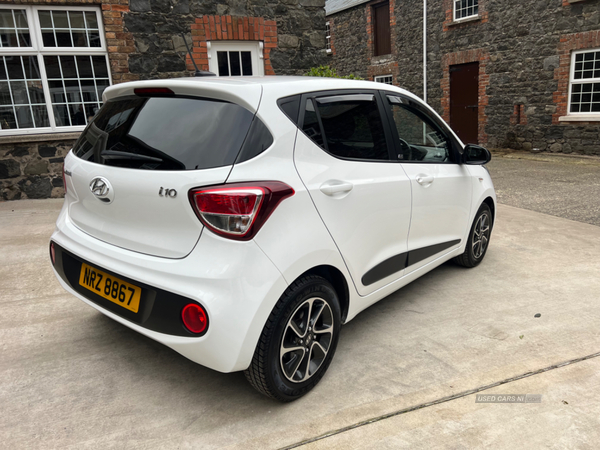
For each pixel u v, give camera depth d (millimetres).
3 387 2305
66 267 2404
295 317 2154
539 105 11180
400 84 15344
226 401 2227
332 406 2191
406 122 2996
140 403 2203
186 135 1980
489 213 4082
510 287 3602
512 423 2076
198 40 6922
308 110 2287
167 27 6707
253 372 2021
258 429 2033
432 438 1984
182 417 2109
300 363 2219
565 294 3457
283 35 7453
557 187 7500
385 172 2672
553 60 10672
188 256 1882
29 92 6227
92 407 2168
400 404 2205
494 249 4547
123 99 2361
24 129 6270
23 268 3895
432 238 3219
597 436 1997
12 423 2051
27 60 6141
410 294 3496
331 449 1916
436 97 14062
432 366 2521
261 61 7449
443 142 3379
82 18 6309
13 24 5992
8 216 5484
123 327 2939
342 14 17266
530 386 2340
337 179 2316
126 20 6441
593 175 8359
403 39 14859
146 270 1967
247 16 7141
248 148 1945
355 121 2570
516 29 11344
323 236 2180
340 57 17906
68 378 2391
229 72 7301
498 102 12156
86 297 2271
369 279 2598
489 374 2445
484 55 12266
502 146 12281
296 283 2082
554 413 2141
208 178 1841
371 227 2539
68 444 1929
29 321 2990
